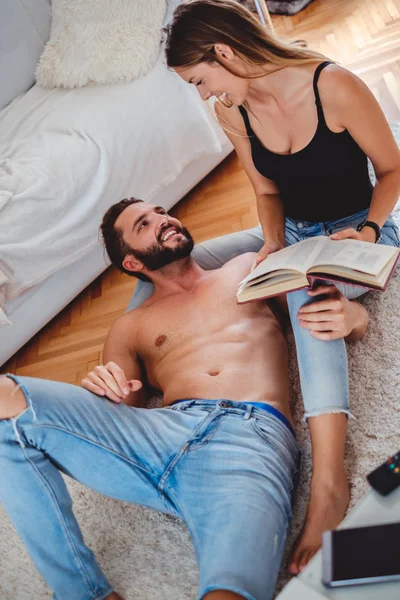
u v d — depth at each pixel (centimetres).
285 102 150
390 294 174
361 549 90
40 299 226
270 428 141
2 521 172
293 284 138
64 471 139
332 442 137
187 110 239
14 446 130
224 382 154
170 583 138
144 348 174
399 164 154
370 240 149
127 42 236
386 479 98
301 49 147
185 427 141
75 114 236
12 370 228
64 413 134
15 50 269
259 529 120
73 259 226
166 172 241
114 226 182
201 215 245
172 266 178
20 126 250
